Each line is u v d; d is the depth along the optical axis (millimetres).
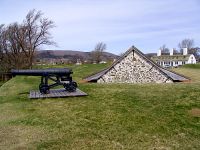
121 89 16750
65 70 15812
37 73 15445
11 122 10625
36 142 8492
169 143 8562
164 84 18844
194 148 8219
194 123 10359
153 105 12633
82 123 10320
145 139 8844
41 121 10625
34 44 65375
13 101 14734
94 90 16641
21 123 10453
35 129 9711
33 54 65688
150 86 17812
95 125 10102
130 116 11086
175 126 10039
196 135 9250
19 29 64125
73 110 12102
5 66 62875
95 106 12680
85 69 45156
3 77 61594
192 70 47656
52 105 13125
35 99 14562
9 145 8273
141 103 13008
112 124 10195
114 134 9219
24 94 16828
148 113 11461
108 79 24203
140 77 24094
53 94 15320
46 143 8406
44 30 66438
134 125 10094
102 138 8867
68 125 10109
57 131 9477
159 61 96625
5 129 9781
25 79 29172
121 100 13688
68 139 8750
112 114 11367
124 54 24016
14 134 9227
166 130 9656
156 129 9727
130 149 8055
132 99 13805
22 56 64438
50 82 24672
